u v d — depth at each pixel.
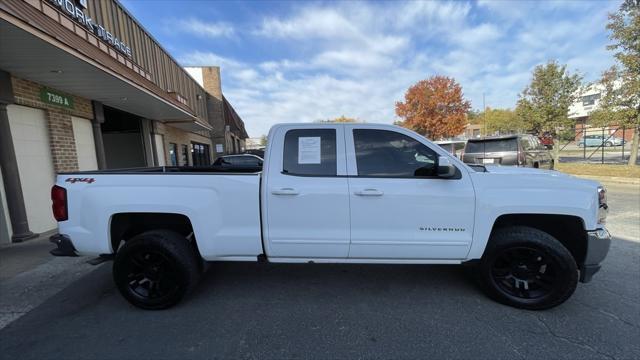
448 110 32.62
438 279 4.22
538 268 3.45
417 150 3.58
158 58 13.32
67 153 7.93
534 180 3.44
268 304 3.64
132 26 10.66
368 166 3.57
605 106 14.78
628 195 10.01
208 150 26.53
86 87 7.54
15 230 6.21
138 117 13.27
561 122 18.92
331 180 3.52
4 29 4.29
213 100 26.98
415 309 3.48
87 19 7.33
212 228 3.54
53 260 5.16
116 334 3.11
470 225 3.46
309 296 3.81
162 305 3.52
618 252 5.04
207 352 2.82
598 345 2.83
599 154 28.72
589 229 3.36
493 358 2.68
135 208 3.54
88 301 3.79
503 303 3.52
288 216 3.52
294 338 3.00
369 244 3.51
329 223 3.52
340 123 3.68
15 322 3.36
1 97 5.97
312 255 3.59
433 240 3.49
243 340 2.98
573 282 3.27
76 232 3.58
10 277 4.52
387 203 3.47
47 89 7.28
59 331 3.18
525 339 2.93
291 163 3.60
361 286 4.05
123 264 3.52
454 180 3.48
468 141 11.01
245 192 3.52
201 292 3.95
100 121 9.43
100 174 3.62
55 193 3.62
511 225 3.63
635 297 3.67
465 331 3.06
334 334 3.05
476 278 3.93
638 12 12.84
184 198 3.53
